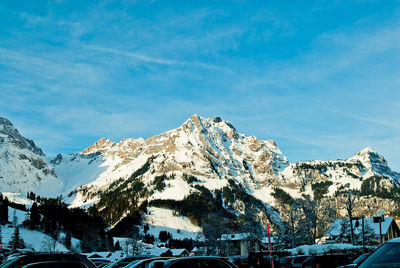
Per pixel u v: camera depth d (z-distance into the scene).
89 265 21.02
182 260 18.55
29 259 20.66
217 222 189.38
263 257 33.12
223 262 19.22
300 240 113.62
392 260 7.90
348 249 52.81
